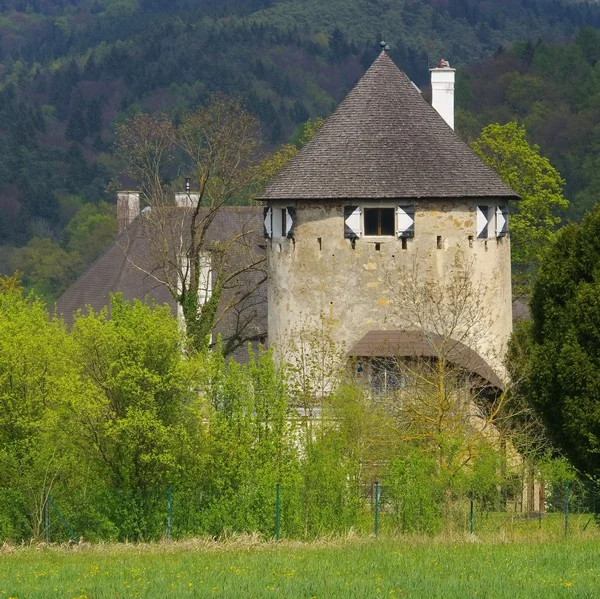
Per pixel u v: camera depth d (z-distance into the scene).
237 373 78.69
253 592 50.34
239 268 121.06
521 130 143.38
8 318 82.31
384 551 63.00
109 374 77.19
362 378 95.75
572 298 82.44
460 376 92.44
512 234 140.75
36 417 77.81
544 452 83.94
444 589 50.28
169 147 126.38
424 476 73.69
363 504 75.44
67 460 76.75
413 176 98.31
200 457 76.50
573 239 84.00
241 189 119.06
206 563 59.78
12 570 59.41
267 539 71.88
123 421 75.12
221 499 74.19
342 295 98.62
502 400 84.19
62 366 78.00
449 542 67.06
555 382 81.50
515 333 96.50
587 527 72.12
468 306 97.75
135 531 74.44
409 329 97.38
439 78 120.38
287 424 79.00
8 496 75.06
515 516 76.44
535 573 54.31
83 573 57.41
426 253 98.25
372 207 98.25
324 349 95.94
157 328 77.69
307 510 73.25
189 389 78.56
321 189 98.44
